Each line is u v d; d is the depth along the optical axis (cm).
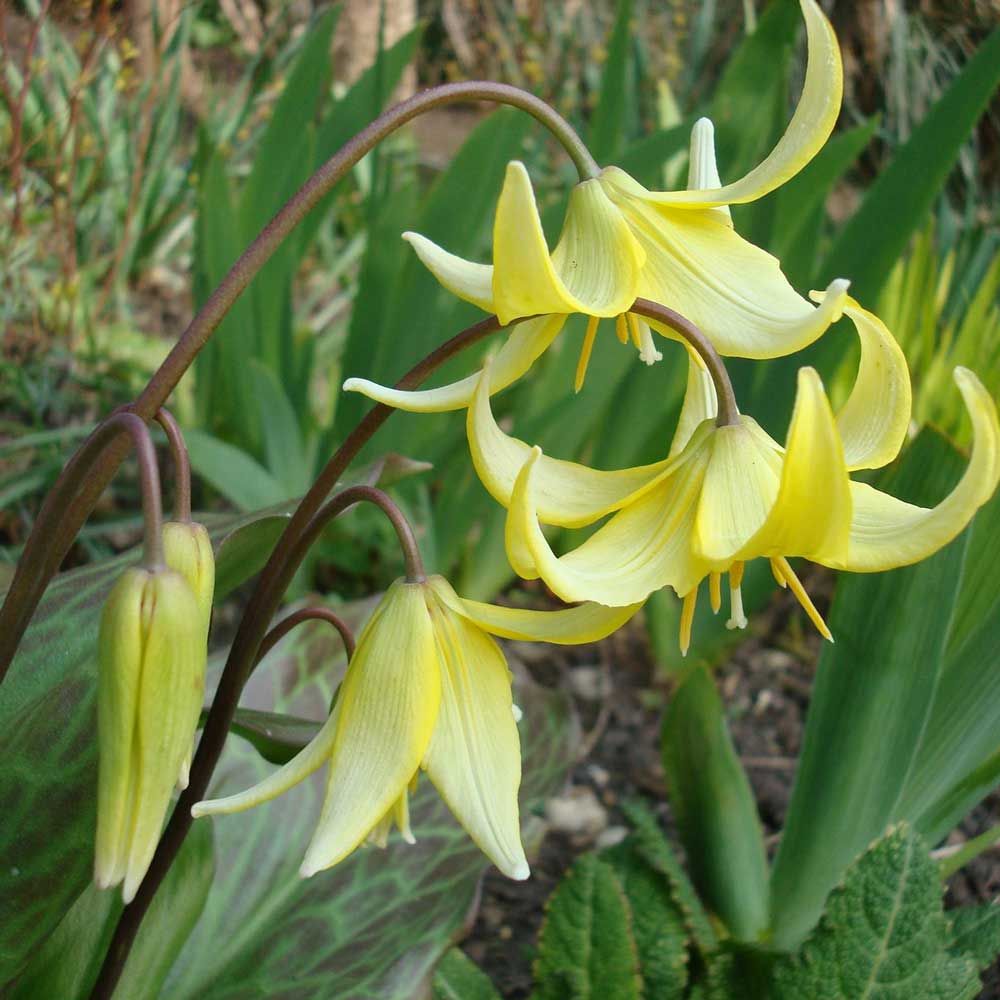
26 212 51
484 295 18
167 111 57
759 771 41
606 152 43
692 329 18
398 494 46
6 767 21
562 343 45
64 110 54
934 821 30
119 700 17
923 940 26
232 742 31
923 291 46
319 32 42
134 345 56
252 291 45
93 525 47
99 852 17
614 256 18
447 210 43
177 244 65
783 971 27
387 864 29
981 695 28
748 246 18
